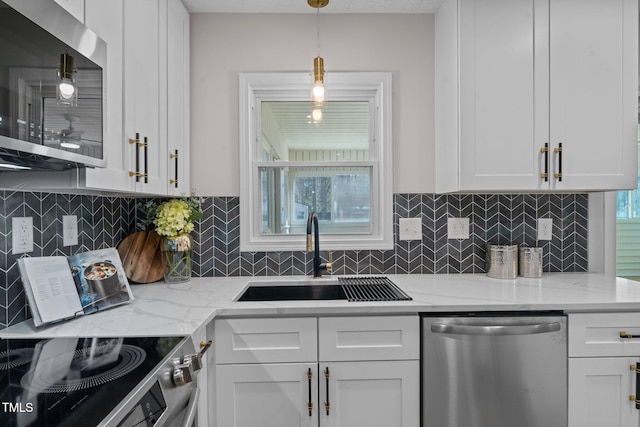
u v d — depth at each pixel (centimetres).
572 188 173
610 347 146
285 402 145
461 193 202
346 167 211
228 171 206
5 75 73
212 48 204
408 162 208
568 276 197
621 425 145
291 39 205
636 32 175
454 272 207
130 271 183
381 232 207
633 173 174
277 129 211
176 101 180
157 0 157
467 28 172
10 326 120
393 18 206
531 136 173
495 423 144
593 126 174
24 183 109
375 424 146
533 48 173
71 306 127
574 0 173
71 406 71
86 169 107
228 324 144
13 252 121
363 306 144
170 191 172
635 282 182
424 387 144
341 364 145
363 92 209
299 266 207
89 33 99
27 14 78
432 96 207
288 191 211
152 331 115
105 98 106
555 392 145
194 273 206
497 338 144
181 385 94
